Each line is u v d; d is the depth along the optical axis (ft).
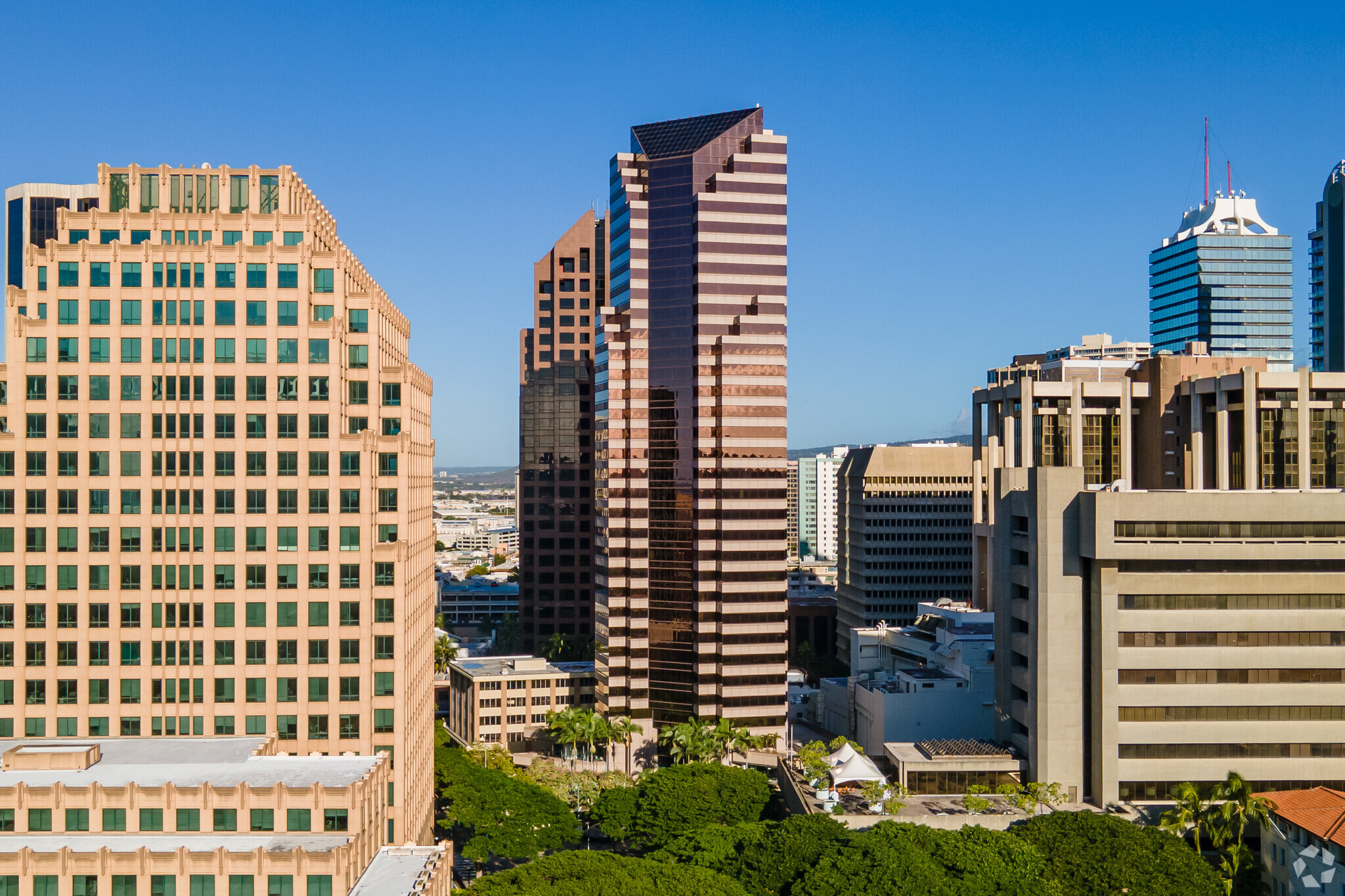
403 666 414.21
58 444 405.39
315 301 419.95
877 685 610.65
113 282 409.08
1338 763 468.75
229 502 409.90
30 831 330.54
